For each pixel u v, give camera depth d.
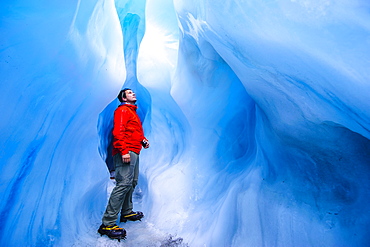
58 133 1.45
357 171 1.10
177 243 1.48
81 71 1.55
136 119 1.74
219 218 1.43
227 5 1.07
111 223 1.55
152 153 2.74
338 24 0.79
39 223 1.33
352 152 1.11
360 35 0.76
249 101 1.92
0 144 1.10
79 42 1.50
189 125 2.38
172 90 2.55
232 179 1.70
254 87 1.33
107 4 1.92
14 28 1.13
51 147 1.41
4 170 1.13
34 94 1.25
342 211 1.08
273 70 1.10
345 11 0.77
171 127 2.73
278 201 1.28
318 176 1.23
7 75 1.11
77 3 1.32
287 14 0.88
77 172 1.69
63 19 1.29
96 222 1.82
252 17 0.99
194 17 1.62
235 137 2.02
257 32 1.01
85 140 1.82
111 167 3.44
